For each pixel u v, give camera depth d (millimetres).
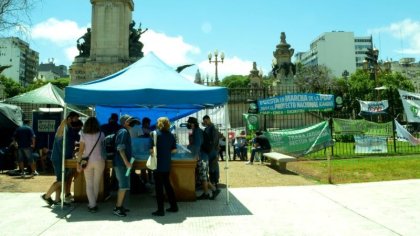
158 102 8820
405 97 23344
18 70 138125
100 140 8562
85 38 56750
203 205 9133
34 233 6770
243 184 12375
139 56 56000
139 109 16094
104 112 15977
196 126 10023
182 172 9711
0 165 15602
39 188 11625
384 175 13445
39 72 168875
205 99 9070
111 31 53062
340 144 26344
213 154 10484
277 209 8586
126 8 54906
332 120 21609
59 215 8133
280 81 49750
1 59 137125
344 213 8109
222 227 7152
